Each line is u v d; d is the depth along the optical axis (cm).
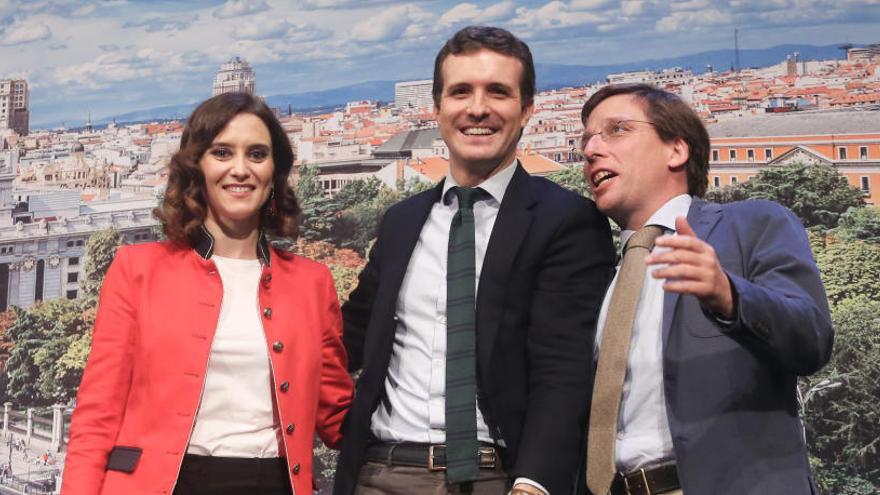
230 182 149
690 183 147
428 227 159
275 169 160
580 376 140
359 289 175
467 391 140
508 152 155
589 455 132
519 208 151
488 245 149
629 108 144
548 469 132
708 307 110
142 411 141
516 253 146
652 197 143
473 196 154
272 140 157
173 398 140
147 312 144
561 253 147
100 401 140
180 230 150
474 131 151
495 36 153
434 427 143
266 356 147
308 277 162
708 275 104
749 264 125
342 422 167
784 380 122
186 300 146
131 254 150
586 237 149
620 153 142
